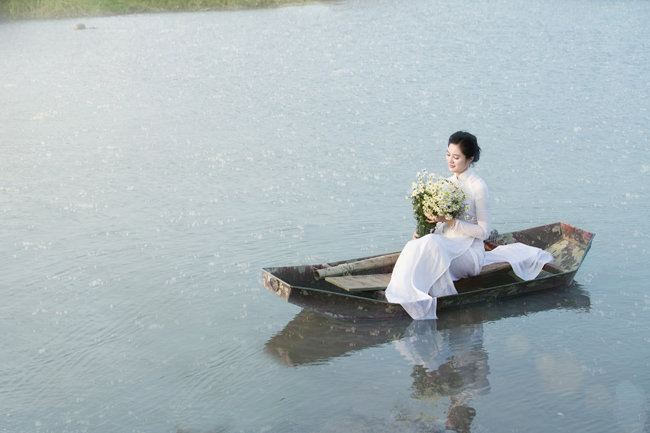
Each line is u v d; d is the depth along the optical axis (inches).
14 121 531.5
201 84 660.7
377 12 1189.7
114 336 206.1
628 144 401.4
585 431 153.9
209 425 161.6
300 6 1333.7
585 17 1002.1
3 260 266.2
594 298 222.4
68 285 242.1
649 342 193.3
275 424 161.0
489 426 157.2
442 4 1250.6
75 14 1273.4
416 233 237.0
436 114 500.7
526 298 224.7
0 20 1242.6
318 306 206.8
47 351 198.4
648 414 158.9
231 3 1342.3
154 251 270.7
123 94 627.2
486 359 187.6
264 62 765.3
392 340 201.0
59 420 165.3
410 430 156.6
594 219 288.0
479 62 700.0
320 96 582.6
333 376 181.5
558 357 187.0
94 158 421.7
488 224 227.8
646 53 699.4
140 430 160.6
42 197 347.3
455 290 220.5
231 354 194.2
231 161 405.7
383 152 411.2
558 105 507.5
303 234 283.6
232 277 244.8
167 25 1130.7
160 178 375.9
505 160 380.8
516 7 1154.7
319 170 379.2
